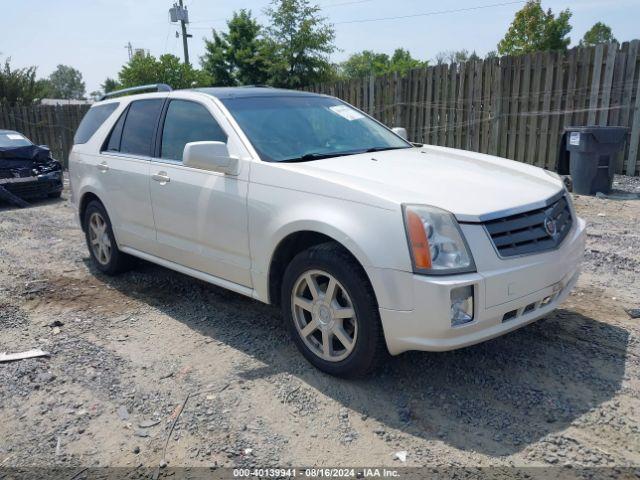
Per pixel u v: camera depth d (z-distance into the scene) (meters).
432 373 3.56
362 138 4.64
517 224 3.18
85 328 4.51
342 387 3.44
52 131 18.69
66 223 8.91
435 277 2.93
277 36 23.56
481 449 2.84
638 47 9.17
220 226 4.07
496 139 10.70
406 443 2.91
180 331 4.38
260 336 4.22
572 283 3.67
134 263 5.76
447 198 3.16
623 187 8.96
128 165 5.03
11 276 5.96
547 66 9.93
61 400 3.44
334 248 3.36
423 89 11.77
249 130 4.14
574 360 3.65
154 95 5.12
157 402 3.37
